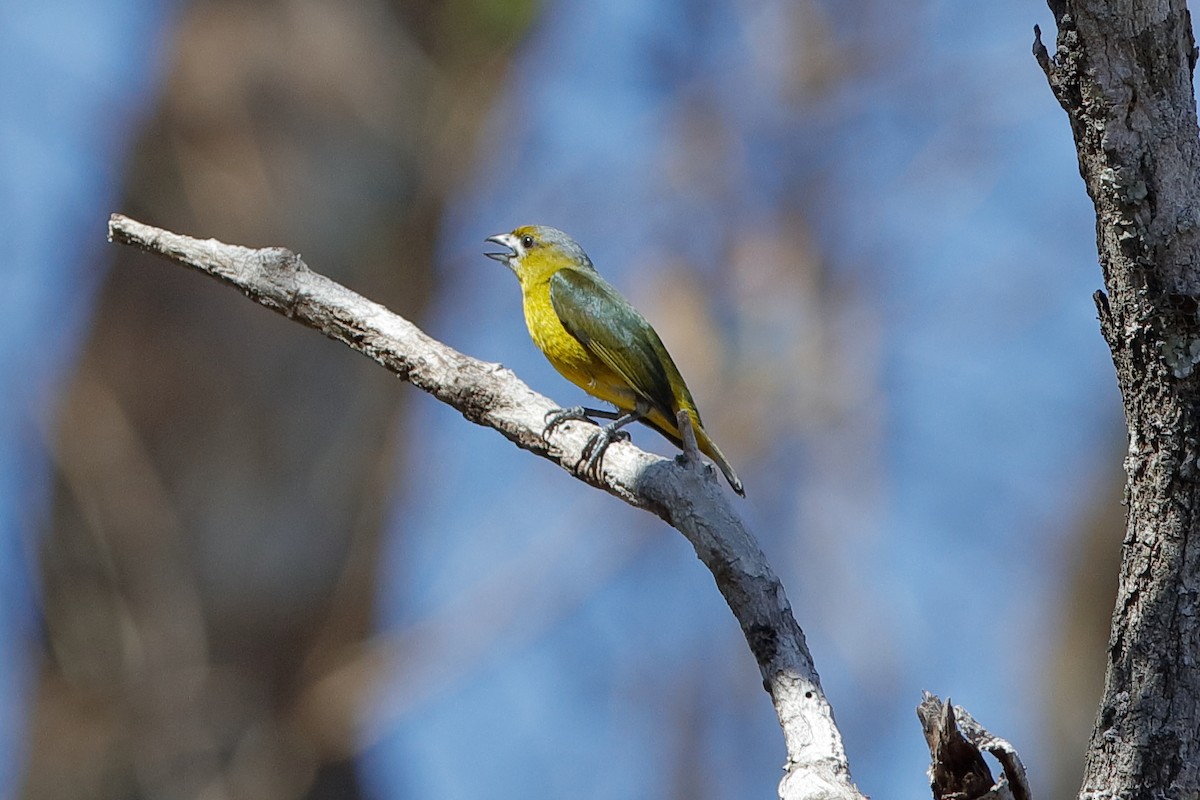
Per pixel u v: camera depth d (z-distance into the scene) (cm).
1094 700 1545
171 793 1278
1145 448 482
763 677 538
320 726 1306
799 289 1772
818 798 471
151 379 1338
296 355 1372
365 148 1425
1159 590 483
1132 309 473
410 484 1450
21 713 1297
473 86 1466
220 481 1337
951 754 455
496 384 681
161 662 1301
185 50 1395
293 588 1341
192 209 1364
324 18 1434
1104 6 449
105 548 1310
